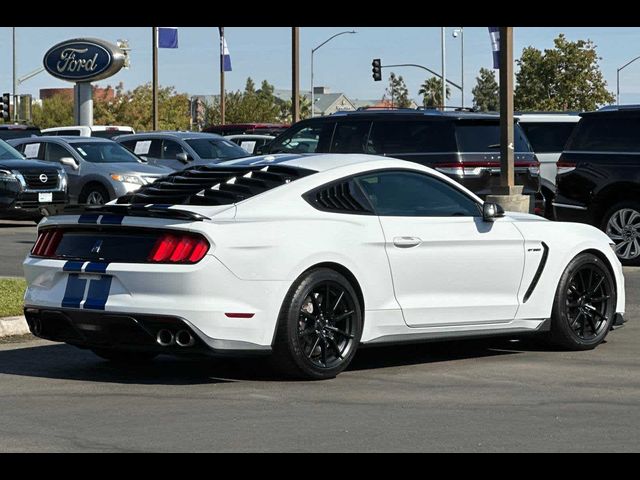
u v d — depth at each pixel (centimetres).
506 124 2062
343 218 953
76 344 943
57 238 952
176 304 881
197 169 1013
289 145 2230
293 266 912
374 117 2133
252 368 996
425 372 984
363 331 965
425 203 1022
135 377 955
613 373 979
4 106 5909
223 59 5838
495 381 940
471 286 1030
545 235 1080
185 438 734
